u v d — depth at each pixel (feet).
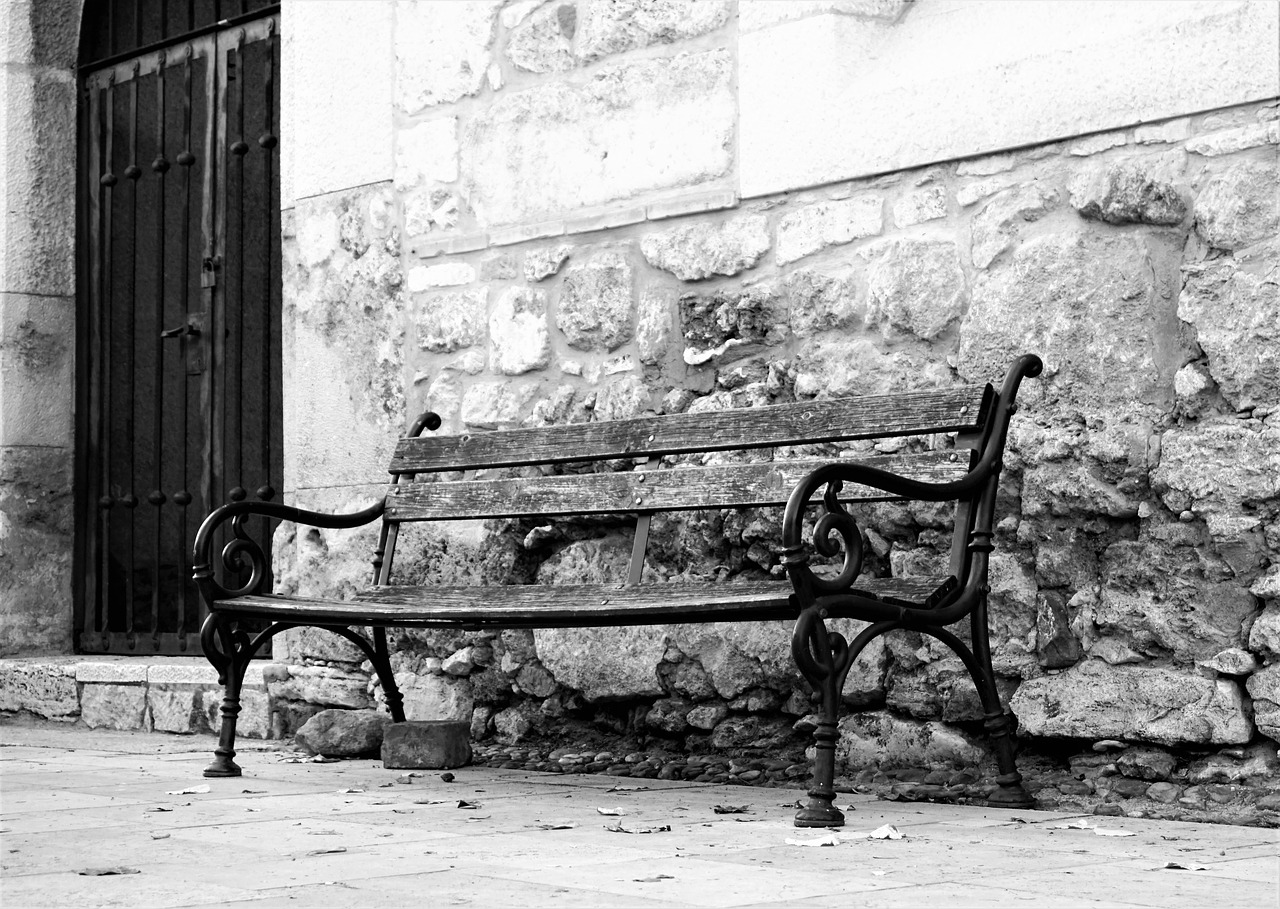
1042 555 11.35
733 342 13.28
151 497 19.58
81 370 20.25
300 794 11.47
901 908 6.73
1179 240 10.90
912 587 10.62
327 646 15.75
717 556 13.29
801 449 12.82
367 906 6.88
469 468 13.78
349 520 13.89
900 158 12.27
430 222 15.47
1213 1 10.81
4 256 19.86
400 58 15.75
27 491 19.80
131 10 20.31
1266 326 10.35
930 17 13.01
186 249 19.42
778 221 13.07
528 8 14.78
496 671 14.51
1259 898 6.98
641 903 6.86
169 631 19.49
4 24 20.02
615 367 14.08
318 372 16.26
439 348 15.34
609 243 14.20
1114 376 11.09
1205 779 10.42
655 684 13.35
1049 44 11.67
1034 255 11.50
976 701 11.52
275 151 18.61
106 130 20.27
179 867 8.05
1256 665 10.27
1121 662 10.87
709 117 13.51
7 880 7.70
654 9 13.88
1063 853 8.41
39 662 18.49
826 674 9.52
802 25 12.91
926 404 11.12
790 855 8.35
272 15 18.71
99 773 13.03
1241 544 10.38
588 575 13.99
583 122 14.38
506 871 7.84
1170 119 10.92
